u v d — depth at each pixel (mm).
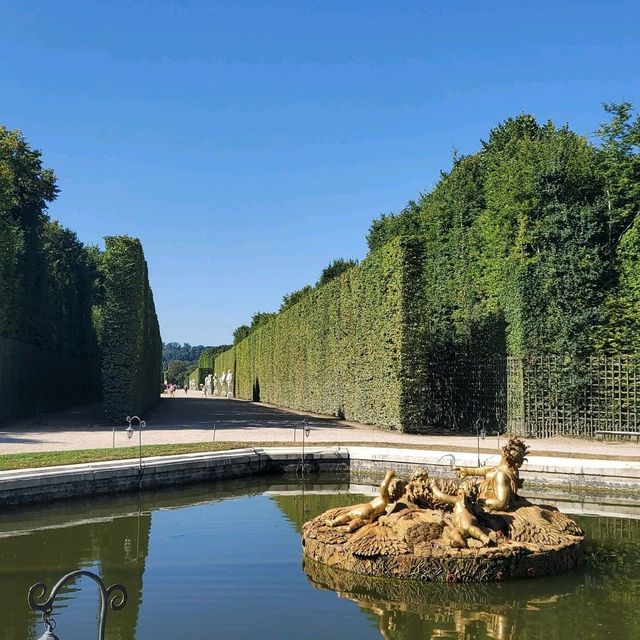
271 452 15828
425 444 18016
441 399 24734
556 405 21109
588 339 21297
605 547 8836
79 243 50656
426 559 7109
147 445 16797
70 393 41969
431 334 25219
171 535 9516
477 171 28797
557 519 8242
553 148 23719
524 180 23375
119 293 25125
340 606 6480
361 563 7324
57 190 38500
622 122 23156
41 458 13805
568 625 5953
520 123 33344
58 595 6867
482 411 22859
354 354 26781
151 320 38906
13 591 7012
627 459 14672
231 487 14203
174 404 45969
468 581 7043
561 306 21766
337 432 22312
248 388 58344
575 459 14492
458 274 26688
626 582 7188
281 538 9305
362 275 25859
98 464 13141
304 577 7414
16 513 11047
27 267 32594
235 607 6480
